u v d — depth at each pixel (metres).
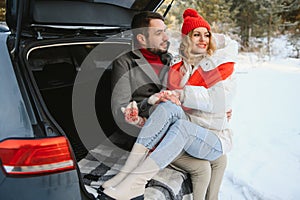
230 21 10.71
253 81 6.87
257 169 3.04
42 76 2.40
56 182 1.29
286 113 4.77
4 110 1.36
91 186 1.80
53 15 1.77
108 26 2.17
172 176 1.80
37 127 1.32
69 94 2.45
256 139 3.79
